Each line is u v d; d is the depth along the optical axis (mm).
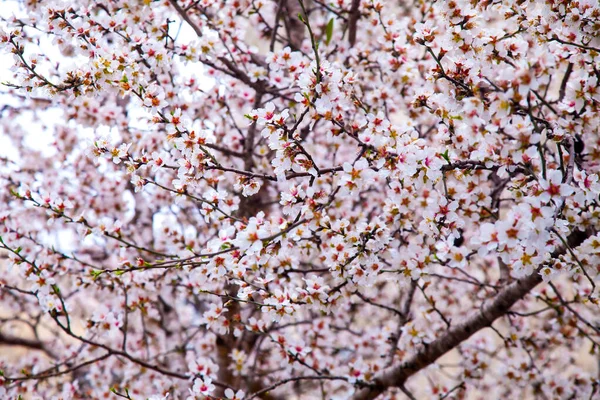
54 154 5570
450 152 2980
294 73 3504
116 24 3406
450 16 2912
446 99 2783
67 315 3510
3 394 4062
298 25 5391
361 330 5391
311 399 6039
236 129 4637
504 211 4996
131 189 5273
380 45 4562
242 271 3070
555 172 2305
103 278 4246
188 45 3838
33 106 5469
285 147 2658
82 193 5324
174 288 4785
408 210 3059
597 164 3246
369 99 4059
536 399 4875
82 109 4414
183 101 4332
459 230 3477
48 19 3291
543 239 2346
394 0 5176
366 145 2764
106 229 3373
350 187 2711
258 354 4910
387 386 4121
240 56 4438
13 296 5617
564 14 2906
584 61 3008
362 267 3193
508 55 3029
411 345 4184
